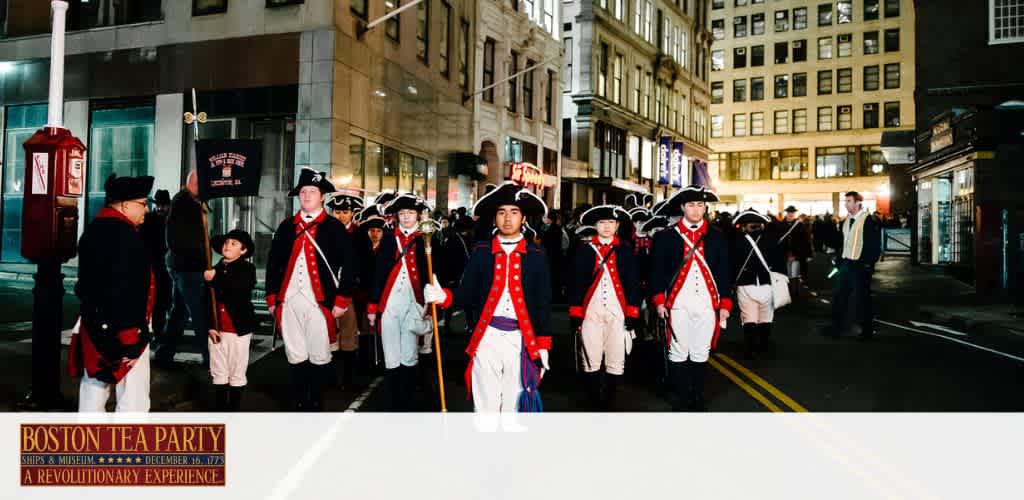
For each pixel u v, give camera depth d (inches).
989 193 775.1
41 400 267.7
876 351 433.1
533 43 1368.1
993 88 987.3
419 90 979.3
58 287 271.1
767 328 422.9
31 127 882.8
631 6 1828.2
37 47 876.0
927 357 412.5
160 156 821.2
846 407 292.8
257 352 413.1
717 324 288.2
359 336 363.6
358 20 816.3
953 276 890.7
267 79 786.2
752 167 2824.8
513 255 211.9
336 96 773.3
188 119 304.2
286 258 281.0
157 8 839.1
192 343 430.0
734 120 2856.8
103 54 850.1
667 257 288.7
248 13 796.0
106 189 200.4
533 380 210.7
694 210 287.4
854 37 2647.6
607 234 292.5
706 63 2449.6
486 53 1222.9
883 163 2615.7
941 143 925.2
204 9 814.5
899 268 1041.5
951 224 927.0
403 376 290.0
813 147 2714.1
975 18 995.3
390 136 893.2
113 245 193.9
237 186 298.5
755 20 2815.0
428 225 237.9
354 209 378.9
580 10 1605.6
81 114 860.0
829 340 475.8
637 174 1898.4
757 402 302.0
